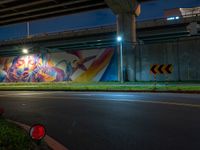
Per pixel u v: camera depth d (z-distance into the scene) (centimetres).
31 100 1814
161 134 777
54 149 644
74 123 991
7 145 594
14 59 5056
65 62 4412
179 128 837
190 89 2036
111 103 1481
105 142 724
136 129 852
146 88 2250
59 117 1124
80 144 716
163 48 3769
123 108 1284
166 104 1347
